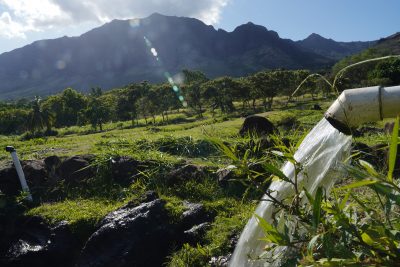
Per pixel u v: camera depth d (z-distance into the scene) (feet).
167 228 18.90
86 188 26.61
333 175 7.54
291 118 51.49
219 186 22.86
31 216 23.09
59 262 20.77
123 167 27.02
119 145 35.63
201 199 22.00
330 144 8.00
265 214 8.96
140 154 29.07
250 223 10.06
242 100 248.73
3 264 21.13
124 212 20.51
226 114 209.87
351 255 5.41
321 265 5.44
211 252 16.31
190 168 24.97
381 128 40.63
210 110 265.54
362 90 7.09
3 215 23.61
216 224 18.49
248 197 21.15
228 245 16.38
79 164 28.04
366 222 6.44
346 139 7.57
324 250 5.94
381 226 5.57
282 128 45.11
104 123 230.48
